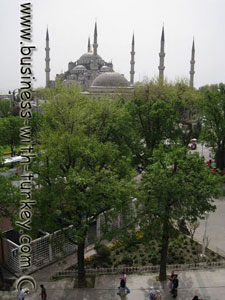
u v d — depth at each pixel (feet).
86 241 92.17
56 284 73.20
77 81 449.48
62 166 74.08
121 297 68.03
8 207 76.28
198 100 167.63
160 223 69.00
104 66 493.36
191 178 69.31
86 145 75.56
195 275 76.23
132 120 128.57
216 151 160.04
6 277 75.97
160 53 375.45
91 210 65.00
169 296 68.08
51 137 77.41
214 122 153.79
